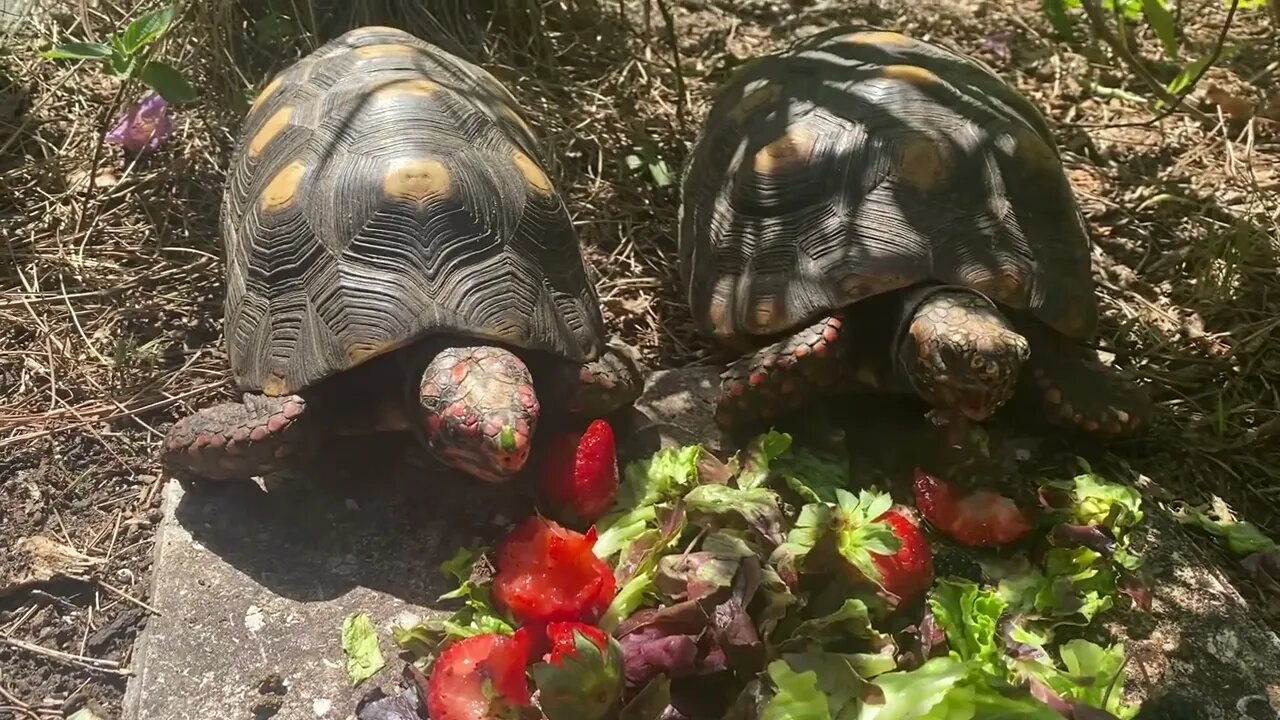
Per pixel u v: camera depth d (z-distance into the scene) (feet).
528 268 1.22
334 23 2.03
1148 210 1.94
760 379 1.27
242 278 1.26
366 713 1.00
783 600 0.98
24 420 1.40
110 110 1.81
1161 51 2.44
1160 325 1.67
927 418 1.30
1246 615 1.14
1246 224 1.81
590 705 0.89
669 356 1.60
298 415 1.16
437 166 1.23
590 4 2.33
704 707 0.98
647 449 1.32
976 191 1.31
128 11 2.07
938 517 1.18
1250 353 1.60
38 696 1.11
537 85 2.10
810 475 1.23
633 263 1.76
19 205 1.75
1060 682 0.99
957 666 0.92
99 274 1.64
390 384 1.19
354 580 1.16
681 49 2.37
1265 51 2.44
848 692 0.93
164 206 1.77
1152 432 1.45
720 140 1.52
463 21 2.15
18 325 1.54
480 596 1.07
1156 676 1.07
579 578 1.00
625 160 1.97
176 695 1.03
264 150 1.37
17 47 2.04
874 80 1.42
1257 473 1.44
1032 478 1.29
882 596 1.05
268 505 1.25
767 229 1.35
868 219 1.28
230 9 1.92
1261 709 1.04
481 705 0.92
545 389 1.23
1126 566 1.14
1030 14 2.63
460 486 1.27
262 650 1.08
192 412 1.44
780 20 2.56
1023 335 1.31
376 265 1.17
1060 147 2.13
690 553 1.03
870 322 1.30
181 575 1.16
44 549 1.25
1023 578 1.14
